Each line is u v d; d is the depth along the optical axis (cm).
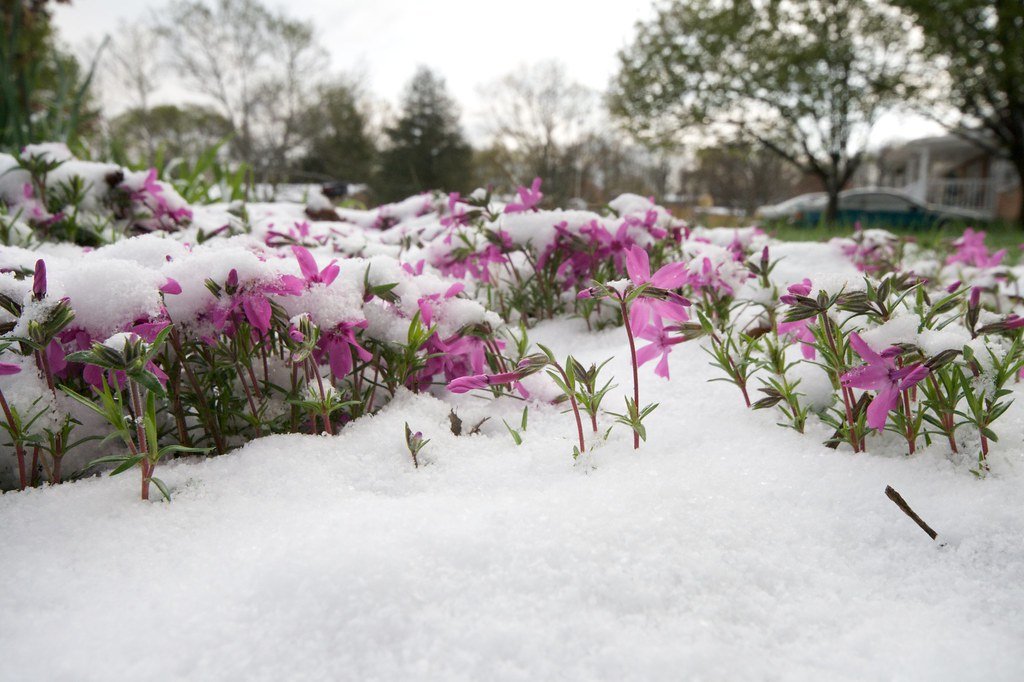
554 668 13
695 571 16
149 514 18
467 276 42
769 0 359
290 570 16
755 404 24
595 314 38
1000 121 351
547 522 18
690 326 24
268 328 23
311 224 65
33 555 17
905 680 13
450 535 17
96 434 22
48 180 47
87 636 14
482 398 27
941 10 304
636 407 22
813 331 23
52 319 19
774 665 14
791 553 17
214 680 13
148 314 21
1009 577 16
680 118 398
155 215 50
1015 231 188
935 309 21
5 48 92
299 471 21
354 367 25
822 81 357
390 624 14
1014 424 22
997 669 13
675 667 13
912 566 17
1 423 19
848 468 21
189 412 23
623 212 43
